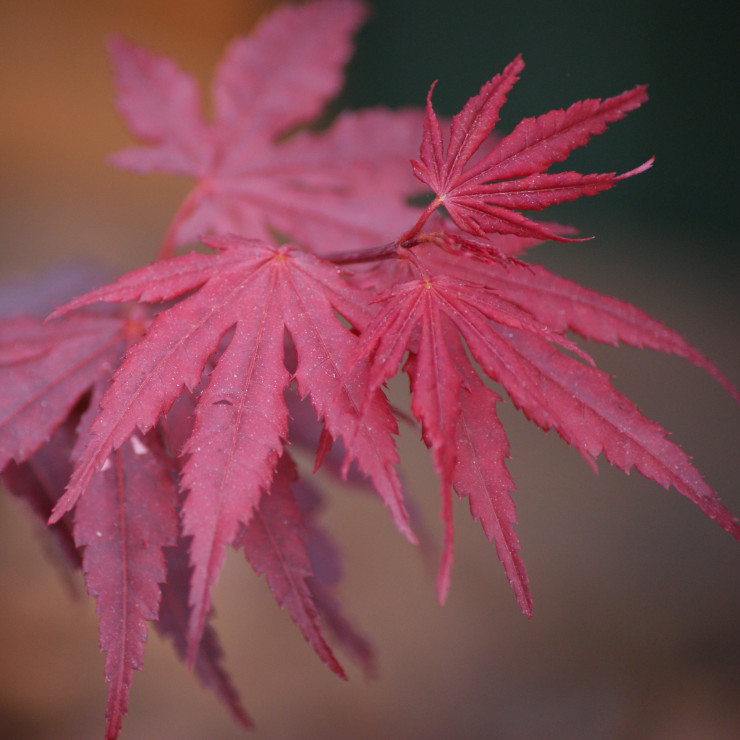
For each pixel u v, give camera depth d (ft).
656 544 3.42
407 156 1.46
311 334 1.23
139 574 1.25
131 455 1.27
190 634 1.17
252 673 2.86
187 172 1.46
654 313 4.27
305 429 1.45
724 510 1.23
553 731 2.72
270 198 1.46
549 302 1.27
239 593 3.13
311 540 1.46
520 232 1.22
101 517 1.26
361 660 1.45
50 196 4.43
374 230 1.45
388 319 1.20
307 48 1.48
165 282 1.23
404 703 2.81
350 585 3.19
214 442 1.20
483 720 2.77
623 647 3.03
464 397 1.23
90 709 2.61
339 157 1.47
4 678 2.62
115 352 1.33
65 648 2.78
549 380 1.25
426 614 3.14
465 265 1.28
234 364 1.22
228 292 1.23
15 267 3.76
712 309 4.38
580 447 1.24
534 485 3.66
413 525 1.65
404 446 3.75
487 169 1.22
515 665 2.97
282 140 4.30
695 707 2.79
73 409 1.34
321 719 2.74
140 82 1.47
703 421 3.76
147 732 2.58
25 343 1.32
